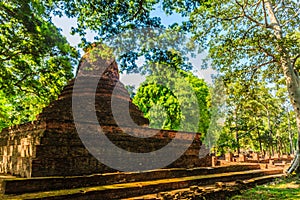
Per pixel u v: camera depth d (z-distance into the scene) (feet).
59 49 45.70
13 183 22.45
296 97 47.62
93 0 30.42
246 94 57.62
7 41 41.39
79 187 26.18
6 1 38.65
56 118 32.55
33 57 45.78
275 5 56.08
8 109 60.95
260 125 131.64
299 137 46.65
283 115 132.36
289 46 43.91
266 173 48.24
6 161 35.86
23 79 48.93
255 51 49.88
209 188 32.01
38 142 29.40
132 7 31.86
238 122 118.42
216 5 50.60
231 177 40.01
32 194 21.99
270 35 46.19
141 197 26.25
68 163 30.37
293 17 54.29
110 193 25.38
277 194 31.09
